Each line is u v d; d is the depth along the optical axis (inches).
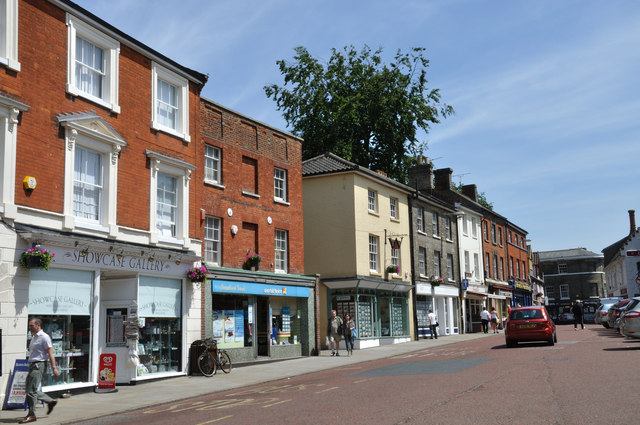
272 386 602.2
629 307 879.7
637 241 2261.3
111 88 659.4
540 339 913.5
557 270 3444.9
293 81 1691.7
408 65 1667.1
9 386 490.3
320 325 1166.3
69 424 423.8
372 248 1248.8
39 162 565.3
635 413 319.9
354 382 558.6
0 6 548.1
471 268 1795.0
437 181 1873.8
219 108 858.1
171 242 732.0
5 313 518.3
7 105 532.4
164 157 724.0
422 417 335.0
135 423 400.5
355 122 1603.1
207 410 441.1
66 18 608.4
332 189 1195.9
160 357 709.3
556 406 353.4
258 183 924.6
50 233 562.6
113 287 686.5
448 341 1277.1
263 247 918.4
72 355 589.6
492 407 358.9
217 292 803.4
